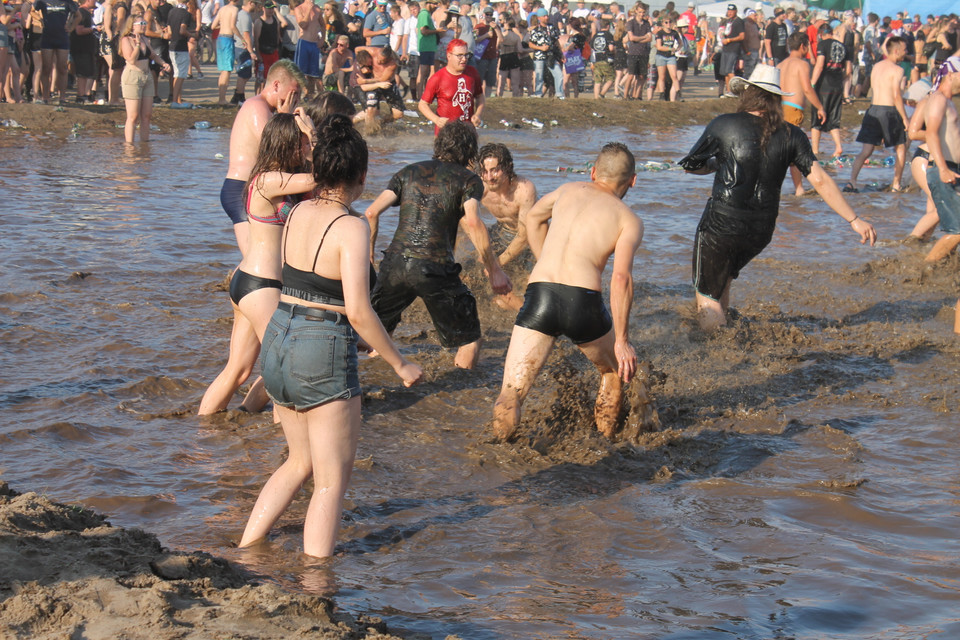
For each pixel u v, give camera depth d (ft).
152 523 15.08
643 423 19.57
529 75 98.12
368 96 67.62
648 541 15.16
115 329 25.18
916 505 16.78
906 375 24.26
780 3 123.85
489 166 27.37
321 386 13.88
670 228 41.70
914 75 88.17
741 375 24.00
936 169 34.88
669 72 92.68
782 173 26.27
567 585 13.64
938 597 13.50
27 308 26.32
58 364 22.38
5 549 12.28
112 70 69.77
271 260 18.88
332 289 13.96
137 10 70.54
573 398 20.20
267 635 10.93
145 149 57.21
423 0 81.51
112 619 10.92
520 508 16.30
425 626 12.27
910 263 35.88
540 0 94.02
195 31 90.94
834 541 15.28
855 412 21.62
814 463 18.66
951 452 19.34
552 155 63.10
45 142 57.67
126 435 18.75
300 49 70.59
